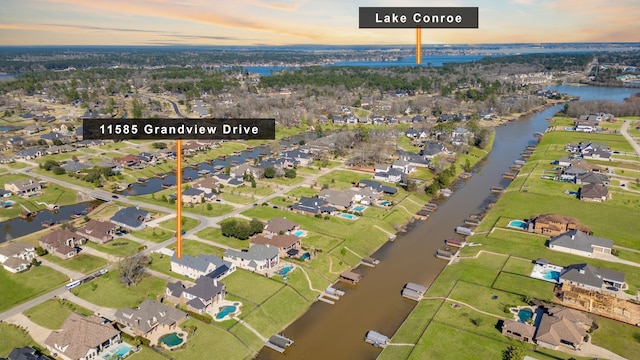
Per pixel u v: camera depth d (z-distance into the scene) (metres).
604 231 136.25
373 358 87.19
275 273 112.38
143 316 90.44
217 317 95.06
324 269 116.56
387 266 122.00
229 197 164.50
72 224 142.62
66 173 191.75
